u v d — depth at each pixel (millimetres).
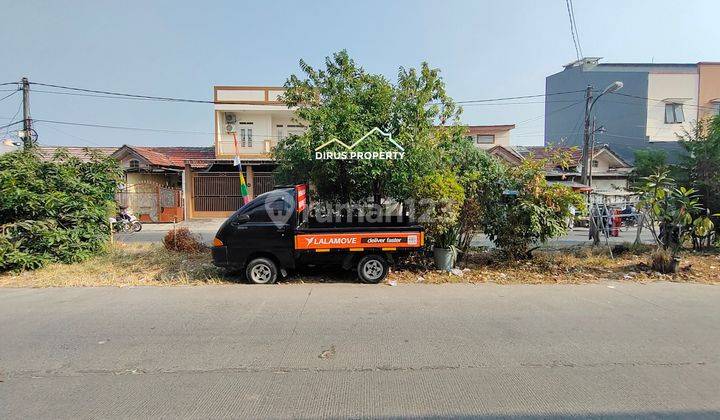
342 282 7152
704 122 10531
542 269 8008
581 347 4230
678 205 8289
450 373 3650
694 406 3098
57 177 9023
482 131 29859
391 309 5547
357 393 3293
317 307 5645
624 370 3709
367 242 7027
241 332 4680
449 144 8938
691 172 10250
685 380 3520
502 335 4566
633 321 5043
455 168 8812
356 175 7902
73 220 8984
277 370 3719
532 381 3498
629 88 34438
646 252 9359
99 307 5672
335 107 8242
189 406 3100
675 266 7625
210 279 7277
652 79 34219
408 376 3594
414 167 8117
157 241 13789
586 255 9180
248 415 2975
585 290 6578
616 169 27625
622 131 34531
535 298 6098
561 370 3705
